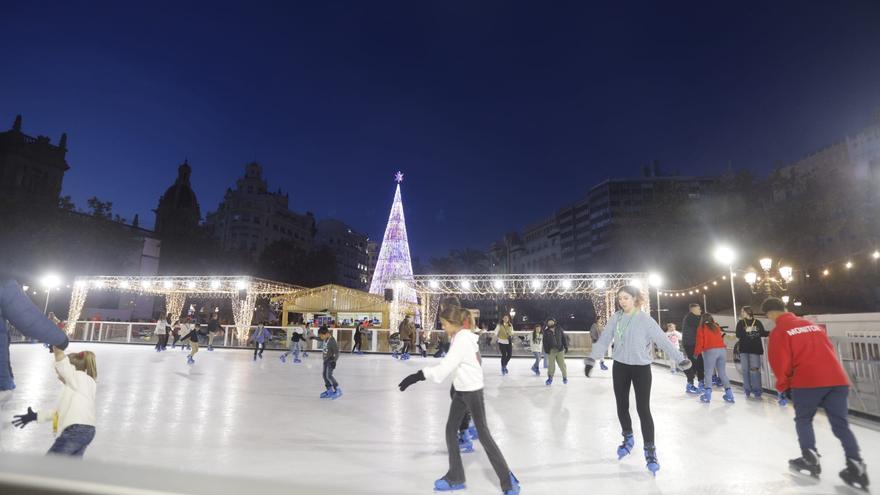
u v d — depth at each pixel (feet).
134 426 20.76
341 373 45.65
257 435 19.54
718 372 29.91
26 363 47.29
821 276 82.69
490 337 76.28
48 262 108.17
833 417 14.52
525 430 21.33
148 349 76.95
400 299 87.61
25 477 2.00
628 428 16.57
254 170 303.27
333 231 391.24
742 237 103.14
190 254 175.52
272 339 85.30
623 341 16.42
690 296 113.80
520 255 369.50
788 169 145.48
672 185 119.34
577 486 13.93
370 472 14.94
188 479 2.07
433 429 21.22
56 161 146.41
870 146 122.42
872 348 24.54
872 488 13.83
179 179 238.27
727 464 16.16
